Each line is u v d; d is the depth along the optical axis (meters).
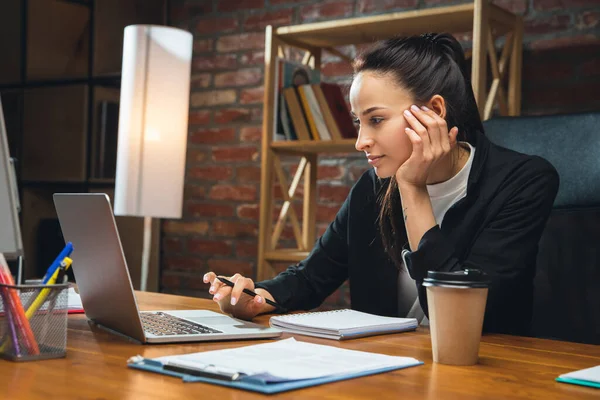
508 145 1.91
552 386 0.88
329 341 1.16
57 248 3.93
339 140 2.79
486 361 1.03
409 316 1.72
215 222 3.63
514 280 1.45
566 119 1.87
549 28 2.76
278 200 3.44
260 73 3.50
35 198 3.96
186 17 3.75
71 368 0.89
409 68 1.40
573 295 1.81
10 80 4.02
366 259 1.74
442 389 0.84
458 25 2.71
